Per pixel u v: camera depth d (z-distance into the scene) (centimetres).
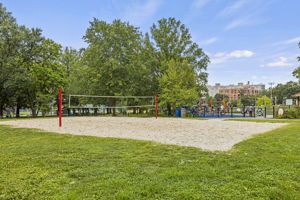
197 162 345
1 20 2136
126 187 242
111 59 2012
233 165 328
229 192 230
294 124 1066
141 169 308
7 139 575
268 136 632
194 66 2561
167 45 2625
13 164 334
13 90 2236
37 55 2214
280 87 7700
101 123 1110
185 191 230
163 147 465
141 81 2392
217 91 14388
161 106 2536
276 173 291
